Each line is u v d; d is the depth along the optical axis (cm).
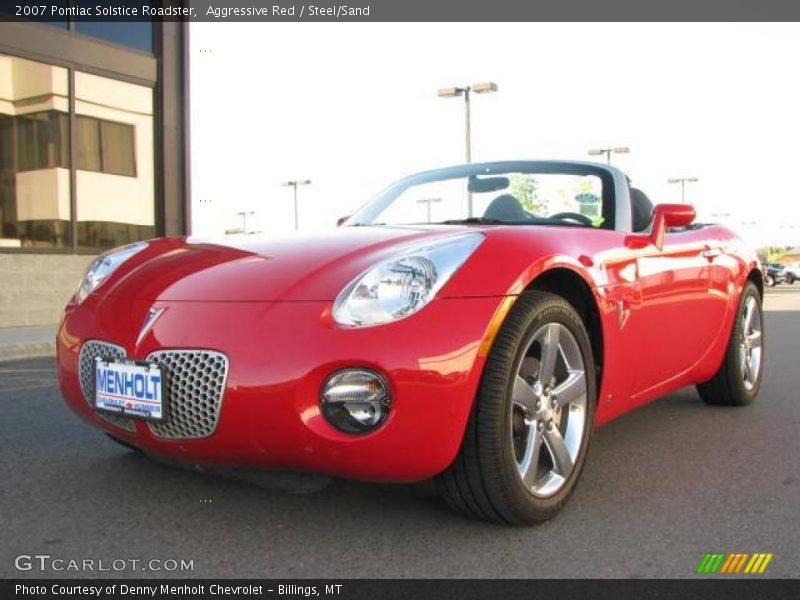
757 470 324
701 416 429
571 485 270
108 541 242
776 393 502
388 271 232
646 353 321
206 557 231
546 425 262
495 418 235
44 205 1140
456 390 225
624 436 383
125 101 1251
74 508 270
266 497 280
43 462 325
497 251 249
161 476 304
